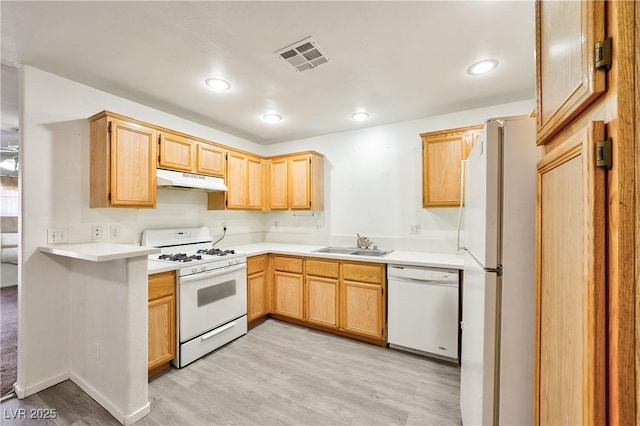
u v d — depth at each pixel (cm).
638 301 45
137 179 225
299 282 305
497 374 109
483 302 111
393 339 252
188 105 264
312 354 246
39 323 194
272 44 171
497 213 109
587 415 52
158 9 141
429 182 270
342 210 349
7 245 465
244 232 380
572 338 62
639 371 45
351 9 142
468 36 163
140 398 170
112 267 176
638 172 44
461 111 281
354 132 341
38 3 134
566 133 71
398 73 206
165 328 214
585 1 54
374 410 176
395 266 252
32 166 191
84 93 219
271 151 407
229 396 189
